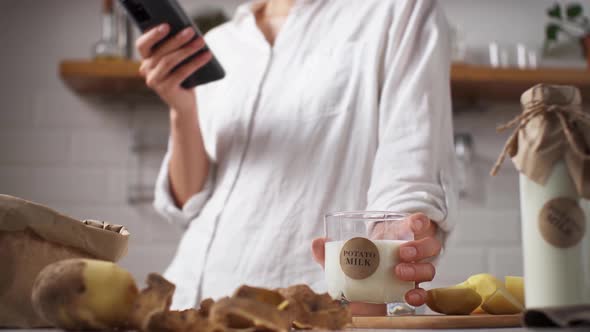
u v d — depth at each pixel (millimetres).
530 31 2365
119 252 606
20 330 536
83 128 2213
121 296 479
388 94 1101
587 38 2291
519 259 2223
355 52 1208
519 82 2082
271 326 458
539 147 493
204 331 467
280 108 1230
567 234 481
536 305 487
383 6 1216
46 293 479
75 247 583
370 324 617
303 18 1290
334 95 1188
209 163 1294
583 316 421
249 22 1368
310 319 519
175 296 1209
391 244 682
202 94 1389
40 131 2207
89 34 2273
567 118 497
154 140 2207
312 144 1178
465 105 2262
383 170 1001
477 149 2273
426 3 1147
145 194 2193
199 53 1135
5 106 2211
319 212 1144
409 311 670
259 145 1228
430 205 918
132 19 1126
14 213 551
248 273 1142
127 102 2227
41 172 2188
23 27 2258
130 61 2027
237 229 1179
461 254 2215
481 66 2291
